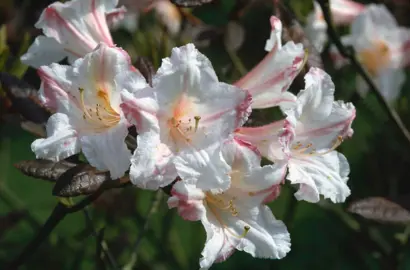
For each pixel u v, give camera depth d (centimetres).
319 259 94
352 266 88
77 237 65
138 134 54
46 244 78
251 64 69
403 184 76
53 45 60
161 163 54
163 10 73
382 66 75
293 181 57
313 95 58
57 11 59
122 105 54
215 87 55
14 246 78
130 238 78
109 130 55
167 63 55
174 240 78
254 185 56
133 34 72
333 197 58
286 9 62
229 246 56
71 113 57
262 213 57
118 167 54
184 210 54
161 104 55
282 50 57
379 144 76
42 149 55
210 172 54
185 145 55
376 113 76
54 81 57
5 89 62
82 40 59
